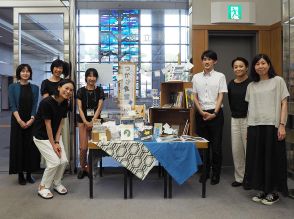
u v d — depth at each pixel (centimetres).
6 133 904
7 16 782
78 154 485
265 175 332
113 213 314
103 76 464
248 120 351
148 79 489
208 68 411
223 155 509
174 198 360
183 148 354
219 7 475
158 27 762
